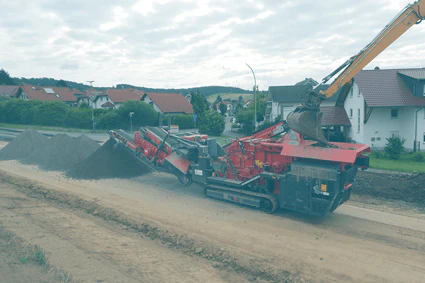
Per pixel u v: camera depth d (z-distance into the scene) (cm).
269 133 1249
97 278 661
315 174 971
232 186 1217
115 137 1697
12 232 866
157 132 1537
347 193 1024
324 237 906
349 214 1094
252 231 944
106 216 1071
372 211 1123
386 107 2461
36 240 833
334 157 943
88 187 1423
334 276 705
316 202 977
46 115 4931
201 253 814
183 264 764
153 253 816
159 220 1026
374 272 720
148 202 1219
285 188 1047
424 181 1309
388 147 2178
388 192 1295
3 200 1202
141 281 673
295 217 1064
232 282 693
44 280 625
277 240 884
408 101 2458
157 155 1502
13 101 5375
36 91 7438
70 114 4766
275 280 698
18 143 2219
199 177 1307
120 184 1484
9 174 1647
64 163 1811
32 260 707
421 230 956
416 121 2461
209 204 1202
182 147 1386
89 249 814
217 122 3772
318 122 1036
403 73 2608
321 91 1049
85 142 1938
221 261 777
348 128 2792
